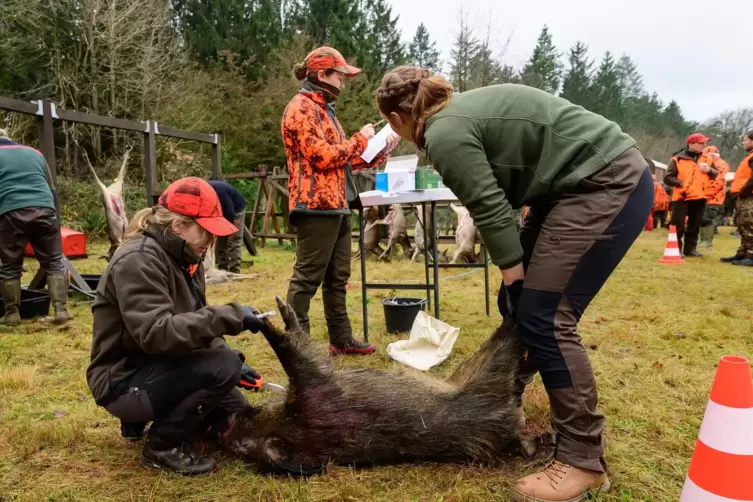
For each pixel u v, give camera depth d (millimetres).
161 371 2504
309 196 3865
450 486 2471
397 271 8828
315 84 4016
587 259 2211
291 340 2771
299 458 2613
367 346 4418
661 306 5973
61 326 5359
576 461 2295
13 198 5125
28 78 19828
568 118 2234
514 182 2301
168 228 2484
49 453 2771
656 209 18125
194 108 22438
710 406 2006
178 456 2604
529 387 3473
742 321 5359
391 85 2434
